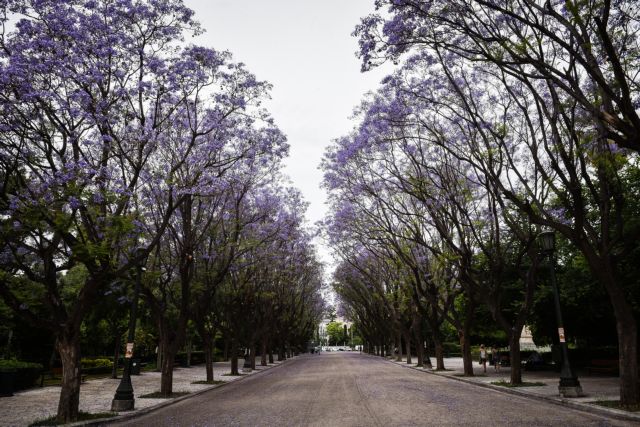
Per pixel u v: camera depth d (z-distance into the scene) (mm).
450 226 24453
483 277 24000
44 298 13523
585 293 22734
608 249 13172
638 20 11062
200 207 22266
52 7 12430
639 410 12102
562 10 12594
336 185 24000
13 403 17250
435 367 37031
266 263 31203
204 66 15633
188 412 15234
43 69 12008
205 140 18266
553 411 13203
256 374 35156
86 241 14281
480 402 15516
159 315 20859
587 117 13711
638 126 8930
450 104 17781
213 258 24141
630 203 18609
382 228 25688
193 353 53406
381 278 42656
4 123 12367
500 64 10867
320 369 37906
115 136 14242
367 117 18688
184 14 14508
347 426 11047
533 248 19500
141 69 14555
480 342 41969
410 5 11430
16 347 32531
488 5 9906
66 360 13406
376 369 36875
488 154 16312
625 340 12797
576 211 13328
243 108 16672
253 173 23609
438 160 21453
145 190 17953
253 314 39250
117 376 31984
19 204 12297
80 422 12742
